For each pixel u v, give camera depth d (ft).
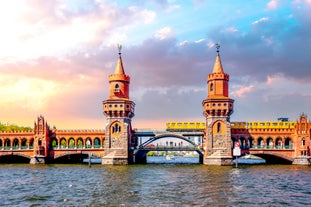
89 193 189.57
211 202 163.02
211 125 393.91
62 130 431.84
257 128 409.90
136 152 423.23
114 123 407.85
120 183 227.81
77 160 490.08
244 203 161.27
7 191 199.62
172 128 437.99
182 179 246.88
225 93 403.95
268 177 259.19
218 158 385.91
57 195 184.75
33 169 339.16
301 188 205.77
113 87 419.54
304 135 398.21
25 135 433.48
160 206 155.22
